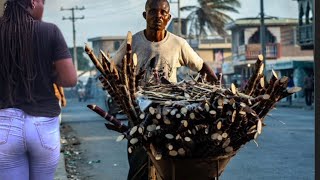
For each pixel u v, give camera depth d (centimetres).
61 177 739
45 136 300
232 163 863
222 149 302
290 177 746
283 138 1220
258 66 312
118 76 318
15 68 297
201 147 300
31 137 296
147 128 297
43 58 303
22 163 301
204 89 328
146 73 396
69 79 307
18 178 299
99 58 332
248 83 317
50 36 305
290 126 1543
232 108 280
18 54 297
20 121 295
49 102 304
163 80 361
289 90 300
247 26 4684
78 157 973
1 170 296
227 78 5166
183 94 326
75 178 763
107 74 316
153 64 397
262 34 3466
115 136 1350
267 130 1414
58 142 311
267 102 300
